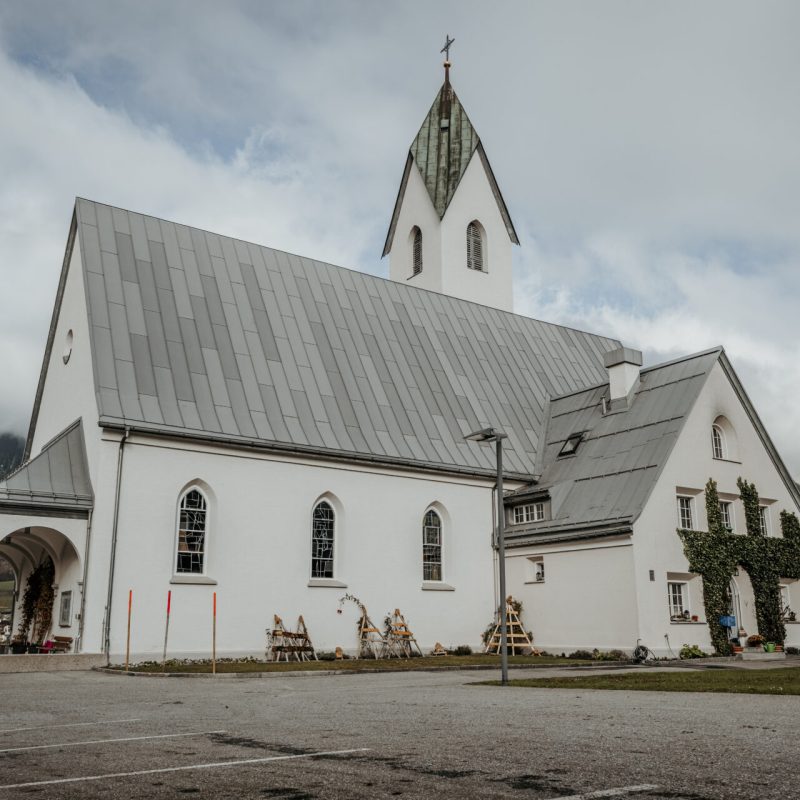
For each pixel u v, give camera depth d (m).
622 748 8.70
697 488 31.14
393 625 30.52
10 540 28.80
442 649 31.25
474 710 12.49
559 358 44.28
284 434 29.34
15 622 31.19
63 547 27.03
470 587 33.06
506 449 36.12
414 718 11.53
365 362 34.94
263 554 28.14
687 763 7.82
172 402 27.69
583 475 33.09
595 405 37.03
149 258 31.83
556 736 9.60
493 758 8.20
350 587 29.91
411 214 51.31
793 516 34.22
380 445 31.78
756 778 7.10
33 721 11.64
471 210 50.03
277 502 28.80
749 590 32.25
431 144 50.78
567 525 31.19
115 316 28.91
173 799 6.54
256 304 33.41
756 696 14.21
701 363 33.28
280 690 16.97
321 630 28.92
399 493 31.89
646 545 28.92
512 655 31.05
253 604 27.62
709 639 29.95
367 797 6.57
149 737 9.88
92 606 24.69
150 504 26.25
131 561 25.59
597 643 29.28
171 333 29.80
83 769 7.81
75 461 26.83
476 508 34.06
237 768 7.79
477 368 39.47
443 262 48.44
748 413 33.88
